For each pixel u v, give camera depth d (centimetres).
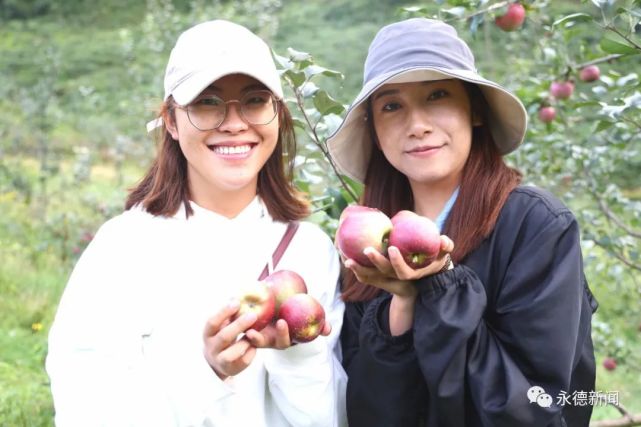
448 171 174
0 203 778
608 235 330
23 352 403
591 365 175
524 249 165
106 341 165
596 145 325
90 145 1238
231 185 173
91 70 1941
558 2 869
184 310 171
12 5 2561
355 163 201
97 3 2598
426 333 156
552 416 153
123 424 158
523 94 321
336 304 189
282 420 176
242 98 171
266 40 791
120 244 175
